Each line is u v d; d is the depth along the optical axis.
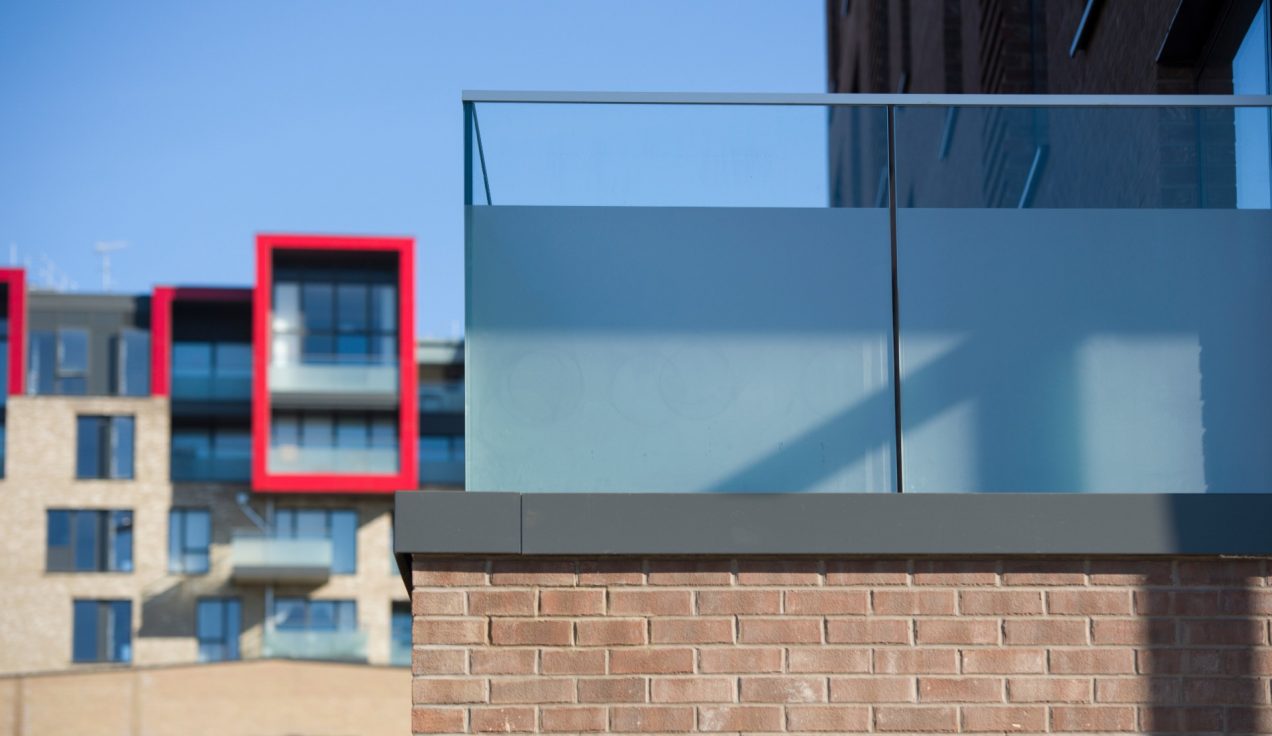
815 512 5.00
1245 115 5.43
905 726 4.97
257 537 46.00
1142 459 5.22
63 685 37.62
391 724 38.28
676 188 5.39
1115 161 5.43
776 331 5.31
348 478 45.72
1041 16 10.83
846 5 22.61
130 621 46.03
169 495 46.53
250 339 47.53
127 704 37.69
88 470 46.69
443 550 4.94
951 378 5.28
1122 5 8.60
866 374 5.28
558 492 5.14
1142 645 5.03
